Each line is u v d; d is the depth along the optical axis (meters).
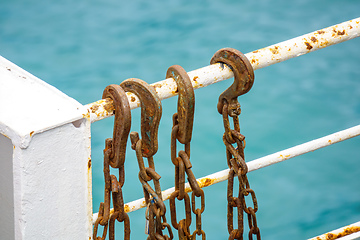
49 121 1.53
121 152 1.69
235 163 1.92
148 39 12.78
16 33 12.95
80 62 12.03
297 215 8.70
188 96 1.73
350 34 2.07
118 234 8.30
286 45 1.97
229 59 1.85
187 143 1.82
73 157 1.62
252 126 10.55
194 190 1.84
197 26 13.20
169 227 1.79
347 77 11.70
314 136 10.24
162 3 14.10
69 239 1.69
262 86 11.54
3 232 1.80
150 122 1.71
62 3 14.09
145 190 1.77
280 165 9.82
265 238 8.25
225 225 8.40
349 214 8.71
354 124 10.54
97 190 8.79
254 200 1.92
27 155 1.52
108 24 13.30
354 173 9.62
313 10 13.85
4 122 1.51
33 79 1.72
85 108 1.60
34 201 1.58
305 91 11.40
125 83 1.71
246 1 14.18
